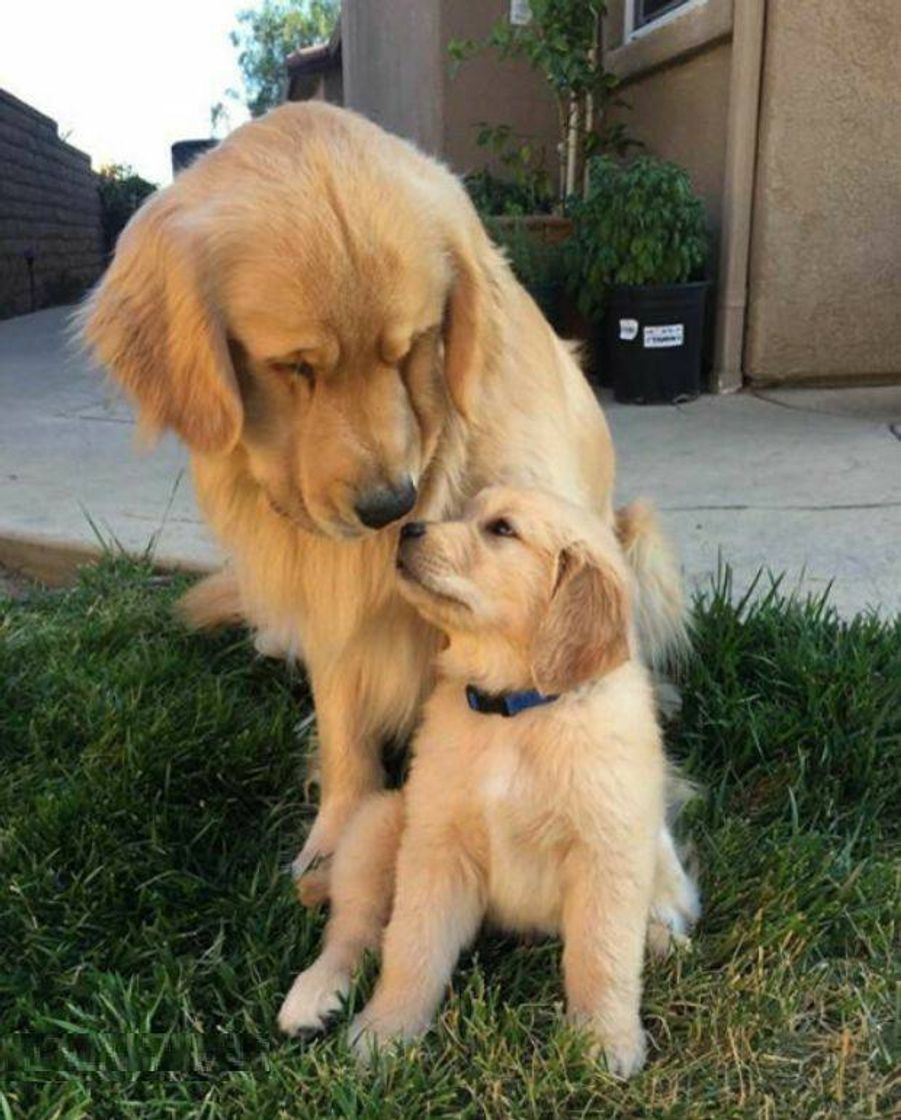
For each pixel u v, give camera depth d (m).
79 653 3.03
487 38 7.34
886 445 4.64
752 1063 1.65
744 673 2.75
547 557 1.95
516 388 2.26
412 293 1.84
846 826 2.24
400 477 1.85
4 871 2.08
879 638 2.76
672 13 6.62
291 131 1.91
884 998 1.75
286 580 2.29
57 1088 1.61
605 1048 1.68
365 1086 1.61
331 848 2.27
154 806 2.26
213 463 2.20
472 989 1.80
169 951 1.85
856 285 5.86
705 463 4.52
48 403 6.33
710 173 6.11
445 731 1.98
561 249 6.19
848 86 5.49
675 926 1.96
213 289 1.82
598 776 1.81
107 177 22.27
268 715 2.77
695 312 5.72
